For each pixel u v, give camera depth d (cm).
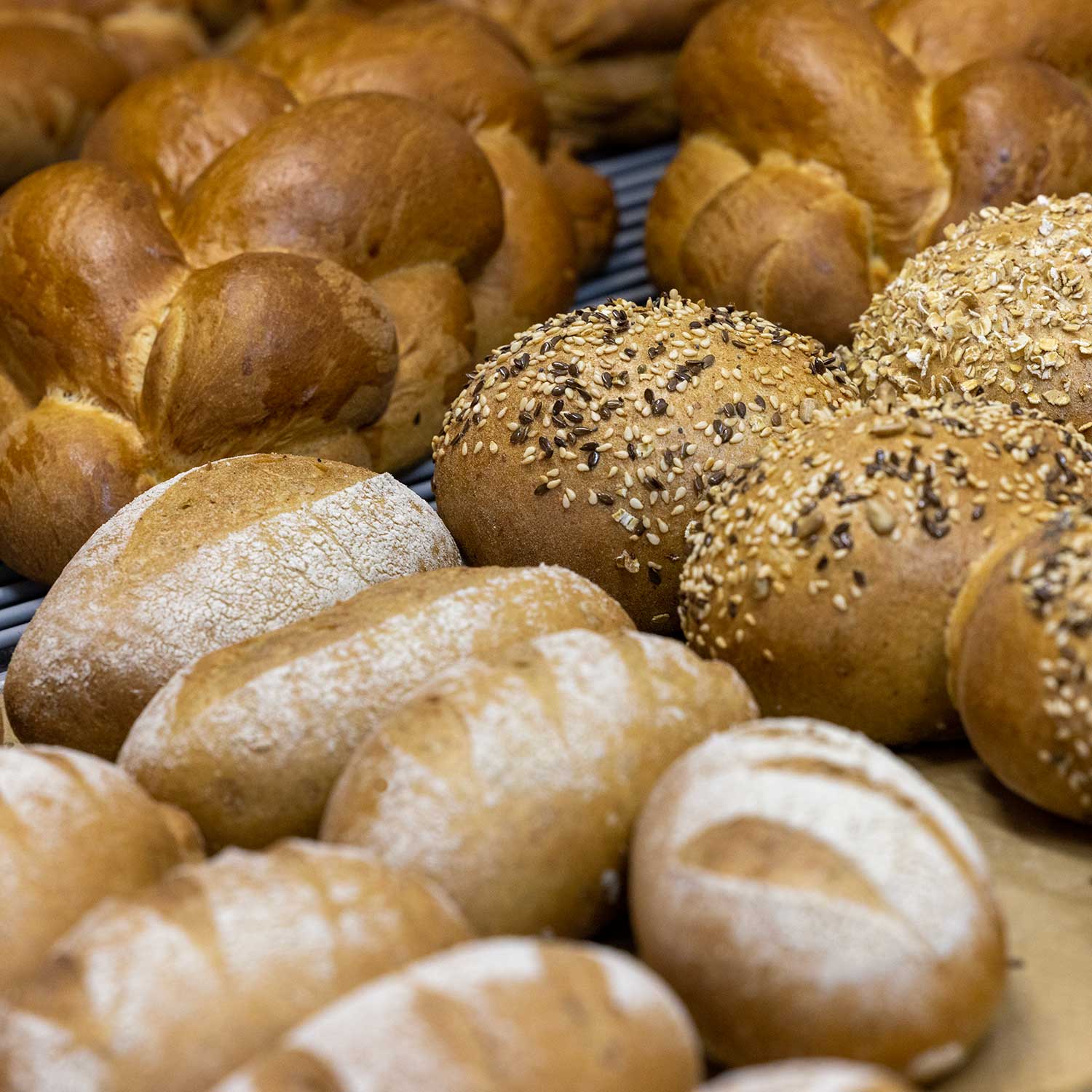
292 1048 57
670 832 62
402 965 60
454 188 85
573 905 64
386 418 84
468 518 76
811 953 60
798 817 61
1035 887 66
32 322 81
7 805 63
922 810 62
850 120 85
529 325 90
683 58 91
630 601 75
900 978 59
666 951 61
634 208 105
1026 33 87
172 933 59
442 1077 56
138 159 88
